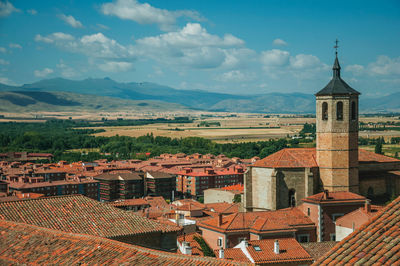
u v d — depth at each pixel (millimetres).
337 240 93312
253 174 111625
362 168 116812
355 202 98875
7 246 43219
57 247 41094
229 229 88938
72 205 54281
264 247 74812
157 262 35219
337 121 106562
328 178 107375
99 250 39094
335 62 107750
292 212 99625
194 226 106438
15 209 51656
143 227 51781
